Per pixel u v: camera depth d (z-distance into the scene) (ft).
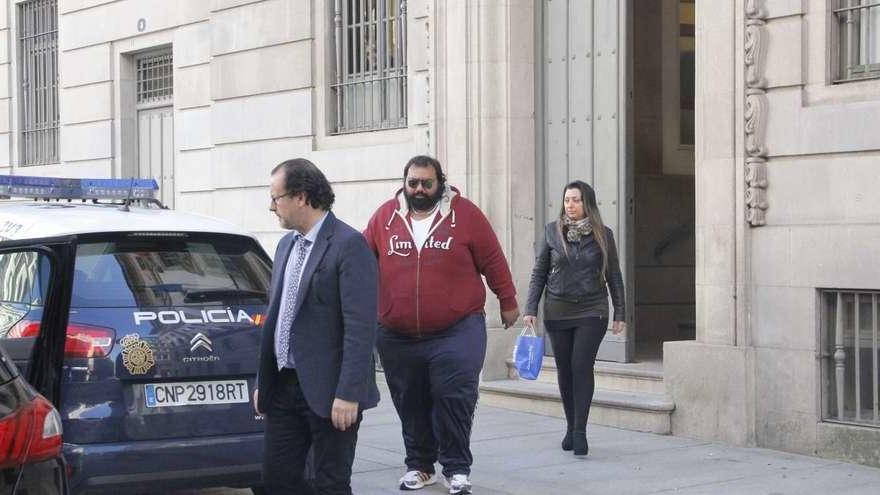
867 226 29.40
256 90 51.08
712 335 32.73
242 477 23.84
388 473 29.68
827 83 30.66
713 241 32.63
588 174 38.99
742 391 31.99
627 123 37.83
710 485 27.81
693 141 45.32
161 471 22.98
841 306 30.32
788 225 31.12
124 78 61.77
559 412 36.68
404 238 27.04
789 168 31.12
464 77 40.60
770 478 28.40
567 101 39.70
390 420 37.11
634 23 44.16
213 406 23.68
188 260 24.88
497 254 27.37
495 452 31.78
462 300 26.84
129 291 23.68
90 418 22.49
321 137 48.26
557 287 30.66
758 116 31.55
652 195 44.34
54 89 67.51
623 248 37.86
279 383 20.47
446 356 26.68
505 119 40.42
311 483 23.40
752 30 31.65
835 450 30.25
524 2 40.57
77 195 27.99
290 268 20.39
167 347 23.31
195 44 55.77
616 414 34.83
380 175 44.83
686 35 45.21
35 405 16.20
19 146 70.28
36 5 68.85
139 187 28.60
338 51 47.93
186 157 56.65
